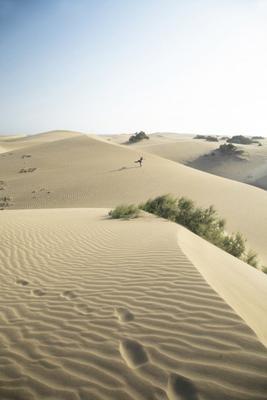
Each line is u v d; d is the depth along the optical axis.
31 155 50.69
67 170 39.75
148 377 2.88
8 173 40.69
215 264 6.53
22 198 29.14
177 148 82.56
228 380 2.74
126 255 6.92
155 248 7.21
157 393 2.69
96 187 31.09
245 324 3.52
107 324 3.89
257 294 5.07
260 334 3.41
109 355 3.25
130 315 4.07
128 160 44.56
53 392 2.79
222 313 3.82
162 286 4.86
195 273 5.24
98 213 15.80
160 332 3.57
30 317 4.27
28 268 6.54
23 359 3.30
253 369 2.83
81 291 5.07
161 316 3.94
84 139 59.62
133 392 2.72
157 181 32.47
